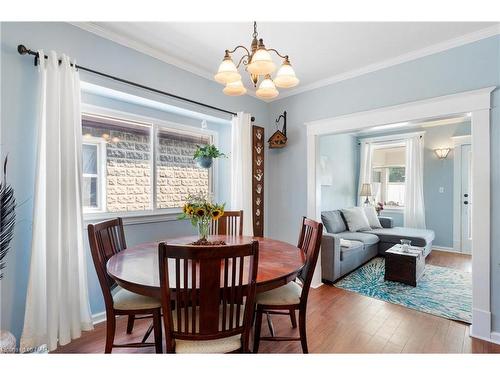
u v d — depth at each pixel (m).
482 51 2.14
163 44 2.41
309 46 2.39
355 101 2.90
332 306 2.63
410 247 3.64
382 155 5.97
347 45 2.38
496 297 2.04
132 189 2.74
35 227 1.76
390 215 5.73
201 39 2.32
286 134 3.59
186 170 3.28
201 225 1.87
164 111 2.95
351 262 3.65
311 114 3.32
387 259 3.36
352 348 1.92
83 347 1.90
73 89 1.95
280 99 3.66
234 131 3.30
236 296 1.24
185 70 2.81
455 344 1.98
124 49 2.32
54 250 1.79
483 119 2.11
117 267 1.52
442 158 5.00
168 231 2.96
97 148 2.49
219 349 1.27
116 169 2.62
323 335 2.09
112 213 2.55
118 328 2.19
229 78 1.68
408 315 2.43
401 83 2.57
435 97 2.35
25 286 1.82
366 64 2.74
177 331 1.23
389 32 2.17
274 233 3.76
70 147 1.92
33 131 1.85
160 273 1.15
